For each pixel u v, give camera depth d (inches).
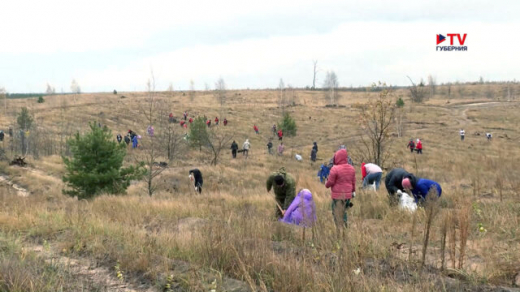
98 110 2556.6
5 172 914.7
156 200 473.4
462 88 5580.7
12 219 268.5
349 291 140.4
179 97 4362.7
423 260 168.4
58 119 2176.4
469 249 193.6
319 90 5442.9
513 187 368.8
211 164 1119.0
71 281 160.1
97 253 198.5
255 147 1688.0
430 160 1147.9
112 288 156.5
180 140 1135.0
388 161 922.1
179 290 154.6
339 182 246.2
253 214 285.9
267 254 174.9
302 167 1151.6
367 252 189.5
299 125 2362.2
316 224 217.0
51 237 233.3
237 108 3078.2
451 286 148.1
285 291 145.6
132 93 4734.3
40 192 747.4
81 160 635.5
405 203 310.5
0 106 2775.6
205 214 345.7
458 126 2349.9
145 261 178.7
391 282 146.9
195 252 194.7
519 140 1867.6
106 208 373.7
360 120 641.6
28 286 143.0
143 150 1255.5
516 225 230.4
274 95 4709.6
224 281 159.9
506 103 3612.2
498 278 156.7
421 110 3048.7
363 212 303.7
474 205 266.4
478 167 795.4
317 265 170.4
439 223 227.0
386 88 617.6
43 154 1290.6
